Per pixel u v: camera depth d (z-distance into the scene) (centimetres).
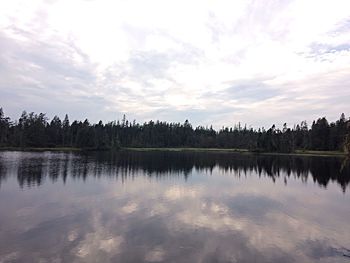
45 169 5553
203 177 5281
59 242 1869
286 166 7712
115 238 1961
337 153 14150
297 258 1730
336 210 2961
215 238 2014
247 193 3819
